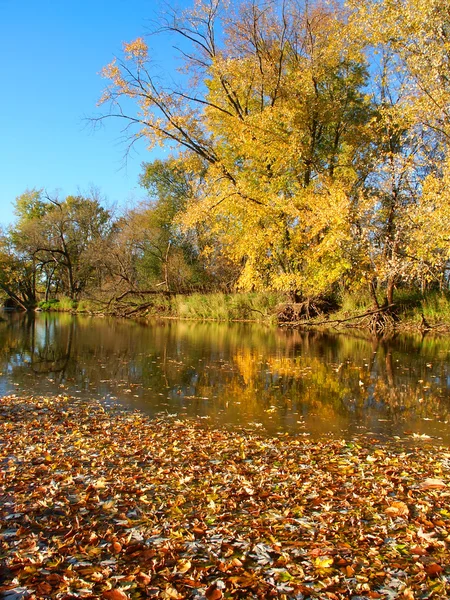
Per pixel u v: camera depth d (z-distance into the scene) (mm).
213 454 5676
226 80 22000
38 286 60188
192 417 7613
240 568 3176
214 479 4844
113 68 20422
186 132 22031
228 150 23266
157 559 3277
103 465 5227
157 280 39250
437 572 3131
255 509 4125
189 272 37500
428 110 14562
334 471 5125
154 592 2900
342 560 3260
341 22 21500
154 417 7598
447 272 22969
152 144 21594
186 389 9688
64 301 43938
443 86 14578
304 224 21531
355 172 22812
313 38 22453
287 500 4309
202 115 22344
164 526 3766
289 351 15242
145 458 5496
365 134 21875
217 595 2879
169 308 32812
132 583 2988
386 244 19281
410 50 14867
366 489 4590
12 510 4008
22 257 49531
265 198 21656
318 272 21625
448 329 20547
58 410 7883
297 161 22094
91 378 10789
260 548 3441
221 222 23641
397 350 15328
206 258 37719
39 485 4586
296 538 3602
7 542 3461
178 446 5996
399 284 24938
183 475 4926
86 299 40750
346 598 2867
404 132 21312
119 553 3340
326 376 11023
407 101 15555
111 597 2838
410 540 3570
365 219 19062
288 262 23516
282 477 4914
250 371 11703
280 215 22078
